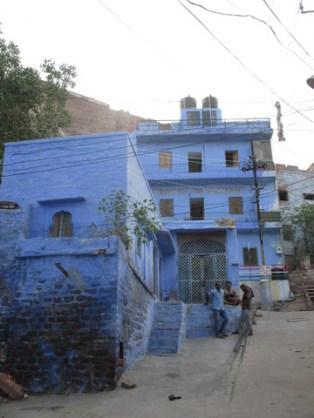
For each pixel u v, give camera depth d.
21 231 10.21
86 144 13.08
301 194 38.53
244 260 31.55
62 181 12.86
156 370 9.95
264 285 25.98
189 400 7.71
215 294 14.53
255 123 33.81
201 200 32.75
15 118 15.26
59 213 12.65
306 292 26.45
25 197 12.88
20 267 9.88
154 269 18.84
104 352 8.85
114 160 12.77
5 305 9.61
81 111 31.39
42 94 16.88
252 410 6.93
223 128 33.44
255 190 31.95
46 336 9.21
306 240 35.03
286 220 36.03
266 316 18.31
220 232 22.61
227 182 32.88
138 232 12.50
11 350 9.20
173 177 32.47
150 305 13.45
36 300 9.55
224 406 7.25
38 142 13.35
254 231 31.92
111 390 8.52
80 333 9.11
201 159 33.59
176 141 33.69
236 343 12.77
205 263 22.34
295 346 11.80
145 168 33.00
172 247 20.69
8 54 14.92
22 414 7.38
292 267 33.97
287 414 6.61
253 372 9.39
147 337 12.43
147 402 7.72
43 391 8.73
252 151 33.28
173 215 32.19
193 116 35.16
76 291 9.47
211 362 10.68
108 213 12.20
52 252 9.83
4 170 13.28
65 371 8.85
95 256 9.68
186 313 14.81
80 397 8.28
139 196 14.35
